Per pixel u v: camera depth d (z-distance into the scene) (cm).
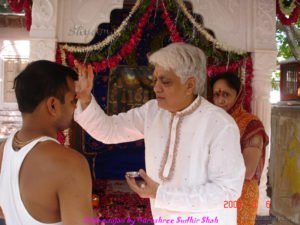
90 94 189
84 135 586
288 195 488
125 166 597
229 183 155
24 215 126
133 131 201
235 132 163
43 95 130
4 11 700
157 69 167
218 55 418
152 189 156
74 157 127
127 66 593
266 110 407
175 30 402
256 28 403
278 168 520
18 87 131
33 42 387
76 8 397
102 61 403
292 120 486
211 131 164
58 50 395
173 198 154
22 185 125
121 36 399
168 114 183
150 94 600
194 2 403
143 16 398
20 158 126
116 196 501
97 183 562
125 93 599
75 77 141
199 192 154
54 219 128
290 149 488
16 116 761
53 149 126
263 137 224
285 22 408
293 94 552
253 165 212
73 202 123
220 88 234
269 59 405
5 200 130
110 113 598
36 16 388
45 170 123
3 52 757
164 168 173
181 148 171
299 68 539
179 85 165
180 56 161
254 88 407
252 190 218
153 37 572
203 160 164
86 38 399
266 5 403
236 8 407
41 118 133
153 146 182
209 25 405
